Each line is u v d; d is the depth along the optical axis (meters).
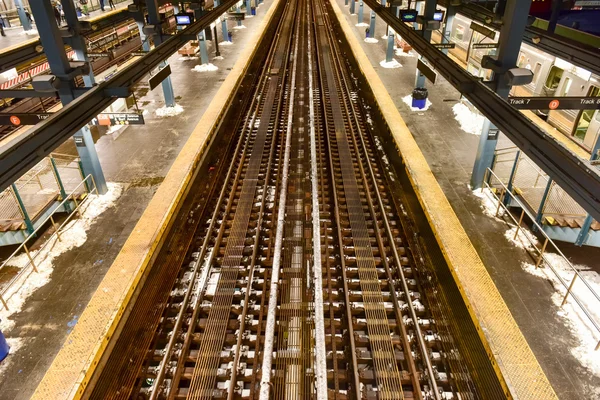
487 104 6.63
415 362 6.48
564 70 11.38
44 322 6.62
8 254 8.97
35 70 15.38
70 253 8.05
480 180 9.58
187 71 19.36
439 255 8.12
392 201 10.36
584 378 5.64
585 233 7.90
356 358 6.46
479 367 6.12
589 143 10.59
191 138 12.52
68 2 8.64
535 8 13.84
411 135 12.36
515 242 8.16
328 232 9.33
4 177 4.45
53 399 5.43
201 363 6.43
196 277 8.05
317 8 41.31
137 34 25.41
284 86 18.94
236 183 11.12
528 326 6.39
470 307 6.64
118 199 9.69
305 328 6.92
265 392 5.79
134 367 6.37
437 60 9.02
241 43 24.78
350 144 13.38
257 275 8.16
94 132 13.06
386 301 7.56
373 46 23.42
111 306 6.76
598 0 13.43
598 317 6.59
